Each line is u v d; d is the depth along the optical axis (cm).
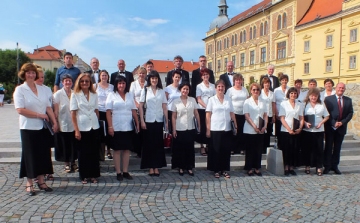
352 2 2900
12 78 6225
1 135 870
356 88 928
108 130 571
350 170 706
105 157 706
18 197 474
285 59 3859
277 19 4025
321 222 409
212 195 509
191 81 777
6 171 615
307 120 654
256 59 4569
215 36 6019
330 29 3148
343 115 658
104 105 647
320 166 658
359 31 2825
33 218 400
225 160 622
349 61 2953
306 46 3506
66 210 429
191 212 435
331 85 709
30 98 486
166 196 498
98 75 733
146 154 613
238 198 498
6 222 387
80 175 547
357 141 876
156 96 611
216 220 409
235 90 720
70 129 591
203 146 759
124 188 533
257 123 634
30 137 482
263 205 467
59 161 631
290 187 565
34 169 482
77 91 539
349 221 413
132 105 589
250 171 643
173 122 625
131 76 749
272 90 796
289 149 658
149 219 408
